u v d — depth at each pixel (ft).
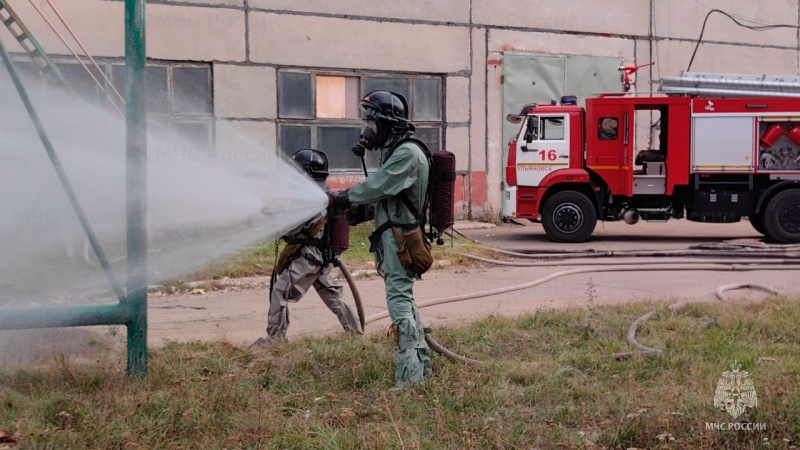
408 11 54.60
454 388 16.14
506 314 25.21
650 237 51.26
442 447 12.96
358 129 53.06
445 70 56.24
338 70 52.24
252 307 27.81
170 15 46.44
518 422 14.19
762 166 46.75
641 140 62.39
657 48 64.34
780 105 46.01
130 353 16.30
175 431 13.62
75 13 40.16
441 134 56.75
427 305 27.73
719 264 38.24
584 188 48.03
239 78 48.65
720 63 67.26
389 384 16.51
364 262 37.45
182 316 25.98
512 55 58.65
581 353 18.69
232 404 14.67
